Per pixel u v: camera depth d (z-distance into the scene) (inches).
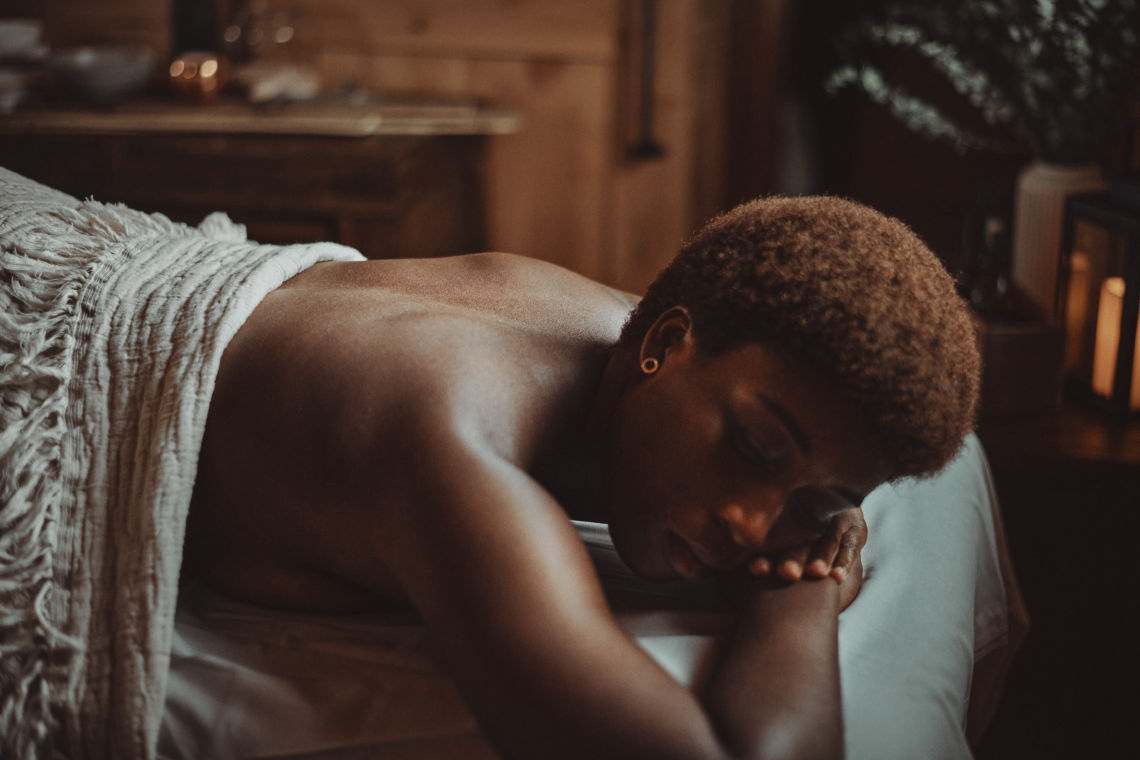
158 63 95.6
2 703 26.9
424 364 26.9
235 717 27.0
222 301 30.4
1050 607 47.9
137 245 33.5
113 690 26.8
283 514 28.5
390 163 80.0
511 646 23.0
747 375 25.8
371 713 26.7
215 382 29.4
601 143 96.7
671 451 26.6
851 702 25.8
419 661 27.5
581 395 29.7
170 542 27.5
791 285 25.5
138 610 27.0
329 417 27.0
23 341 29.9
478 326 29.2
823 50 135.6
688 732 22.4
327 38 96.4
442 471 24.8
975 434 47.3
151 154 82.4
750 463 25.9
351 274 33.8
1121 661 47.5
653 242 99.4
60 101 87.6
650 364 28.2
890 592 30.7
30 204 34.0
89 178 83.4
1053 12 48.5
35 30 89.5
